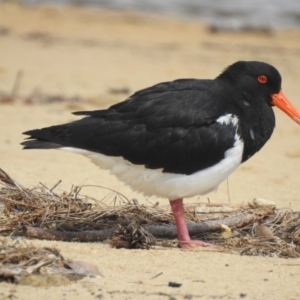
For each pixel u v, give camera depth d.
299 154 18.81
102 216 12.25
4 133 19.09
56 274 9.59
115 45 34.00
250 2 46.28
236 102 12.15
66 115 21.48
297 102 24.69
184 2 45.91
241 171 17.17
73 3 44.34
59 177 15.59
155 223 12.45
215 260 10.91
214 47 34.47
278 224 12.53
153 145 11.70
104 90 25.22
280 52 33.97
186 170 11.84
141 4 45.03
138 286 9.56
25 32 35.72
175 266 10.52
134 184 12.11
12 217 11.86
